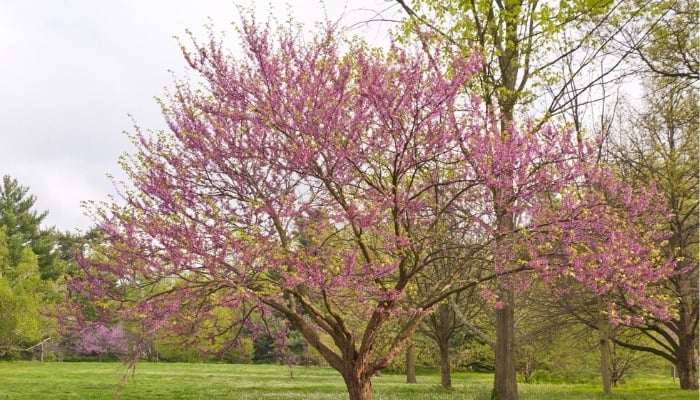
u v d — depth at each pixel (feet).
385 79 28.12
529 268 29.14
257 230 27.07
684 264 66.74
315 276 26.21
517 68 43.57
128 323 31.50
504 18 38.78
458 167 30.91
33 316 128.67
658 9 38.86
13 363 152.15
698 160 67.87
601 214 29.07
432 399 64.80
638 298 31.24
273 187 29.32
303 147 27.12
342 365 32.19
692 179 70.64
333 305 34.73
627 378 128.26
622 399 65.00
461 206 32.35
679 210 68.44
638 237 32.78
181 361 169.99
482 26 43.04
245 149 28.73
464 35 40.01
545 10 37.76
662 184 67.92
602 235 29.09
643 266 29.91
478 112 28.63
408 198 29.89
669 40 47.26
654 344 106.83
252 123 29.66
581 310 74.18
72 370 126.21
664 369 129.90
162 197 27.25
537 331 81.97
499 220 29.94
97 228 28.76
